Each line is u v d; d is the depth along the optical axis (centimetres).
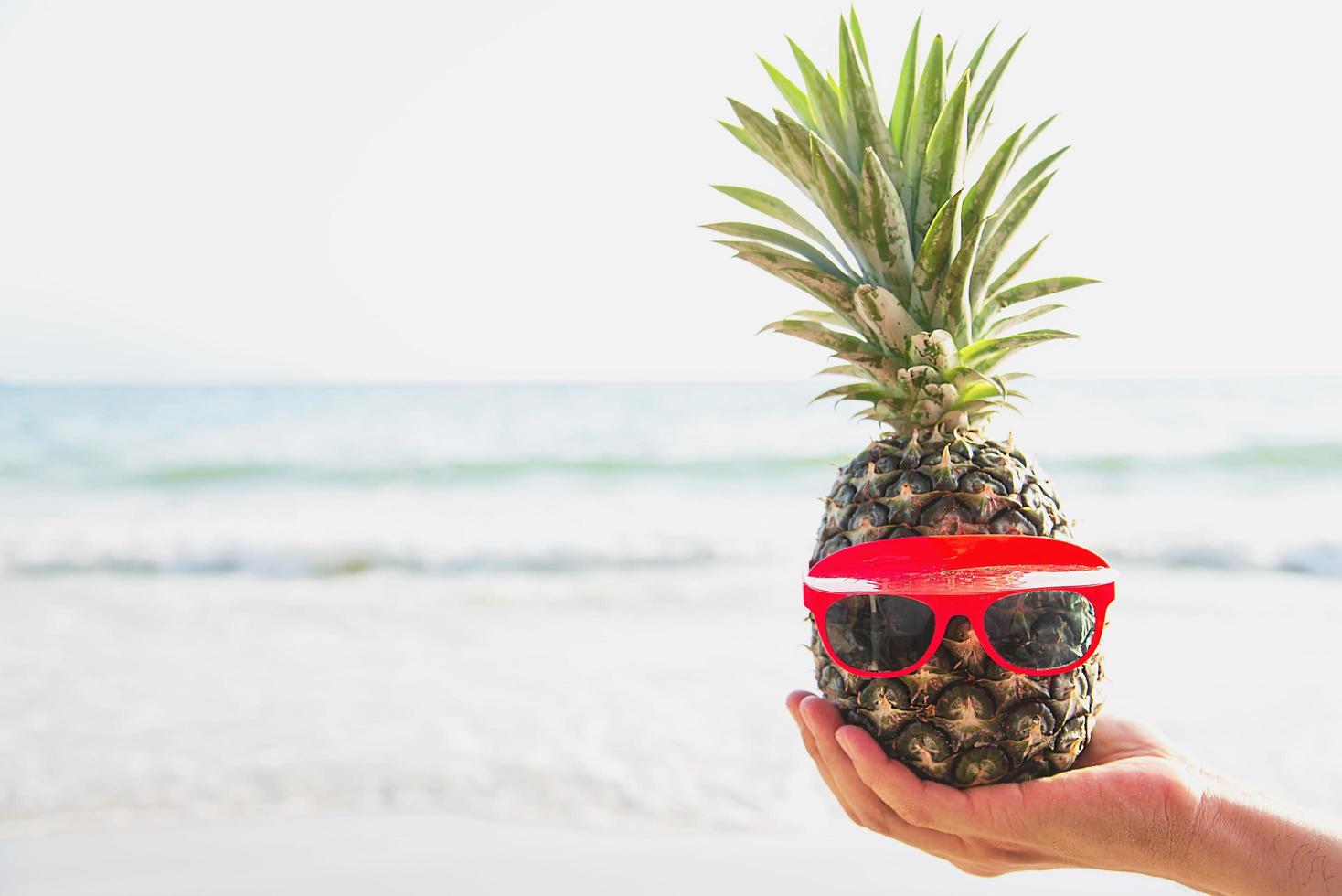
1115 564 365
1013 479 63
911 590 59
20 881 140
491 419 750
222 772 179
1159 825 56
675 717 207
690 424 704
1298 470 492
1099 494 474
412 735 199
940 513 61
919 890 135
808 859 144
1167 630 269
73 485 562
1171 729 191
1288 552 353
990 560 59
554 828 156
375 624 307
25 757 187
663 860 145
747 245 67
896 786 58
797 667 244
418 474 568
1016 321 69
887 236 64
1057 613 59
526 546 393
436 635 292
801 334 67
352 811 163
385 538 412
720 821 157
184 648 277
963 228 63
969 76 61
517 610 323
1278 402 656
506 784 173
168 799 168
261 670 251
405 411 788
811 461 564
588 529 433
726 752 186
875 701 61
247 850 149
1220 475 491
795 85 70
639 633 288
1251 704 203
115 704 221
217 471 577
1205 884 57
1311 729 188
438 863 145
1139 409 659
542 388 837
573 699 222
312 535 421
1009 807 57
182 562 397
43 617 321
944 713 60
